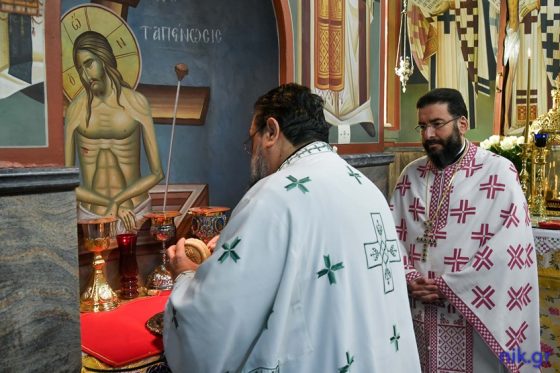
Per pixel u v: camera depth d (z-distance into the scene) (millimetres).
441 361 2320
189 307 1191
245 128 2918
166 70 2637
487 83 4945
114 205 2484
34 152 1621
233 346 1175
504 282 2152
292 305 1205
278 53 2729
